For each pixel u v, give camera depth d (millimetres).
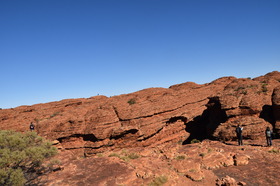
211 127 26859
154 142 27922
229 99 26594
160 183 10031
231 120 24250
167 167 12922
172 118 30641
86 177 11453
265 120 22484
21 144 10094
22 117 37562
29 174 10695
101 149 27109
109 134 28109
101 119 30828
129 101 35781
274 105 22297
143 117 30266
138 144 27281
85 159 15445
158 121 29594
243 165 12578
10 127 33938
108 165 13398
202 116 31844
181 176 11391
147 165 13266
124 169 12422
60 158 16781
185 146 20156
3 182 8172
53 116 37531
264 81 30469
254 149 15836
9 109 44062
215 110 29078
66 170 12836
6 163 8867
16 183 8312
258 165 12250
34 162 10648
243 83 32125
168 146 20172
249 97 25562
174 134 29656
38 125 33375
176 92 37469
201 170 12094
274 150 14875
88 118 32406
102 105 36750
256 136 20750
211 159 13578
